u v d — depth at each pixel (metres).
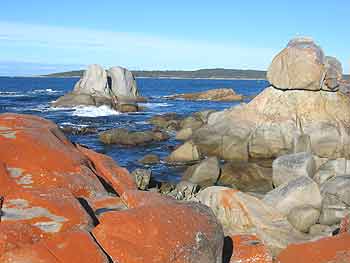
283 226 8.56
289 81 22.94
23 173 4.59
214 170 16.77
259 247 4.55
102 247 3.50
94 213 4.19
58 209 3.83
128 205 4.49
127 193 4.65
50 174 4.68
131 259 3.40
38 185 4.46
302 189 10.37
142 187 15.01
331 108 22.66
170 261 3.44
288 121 22.22
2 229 3.37
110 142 26.08
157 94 81.94
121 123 34.75
